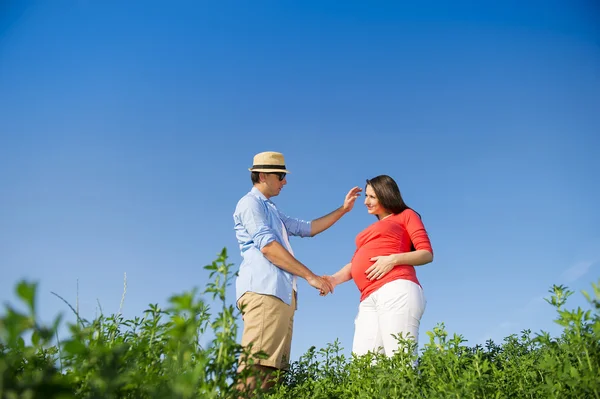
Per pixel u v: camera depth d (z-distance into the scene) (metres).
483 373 2.80
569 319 2.22
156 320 2.57
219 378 1.92
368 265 5.00
